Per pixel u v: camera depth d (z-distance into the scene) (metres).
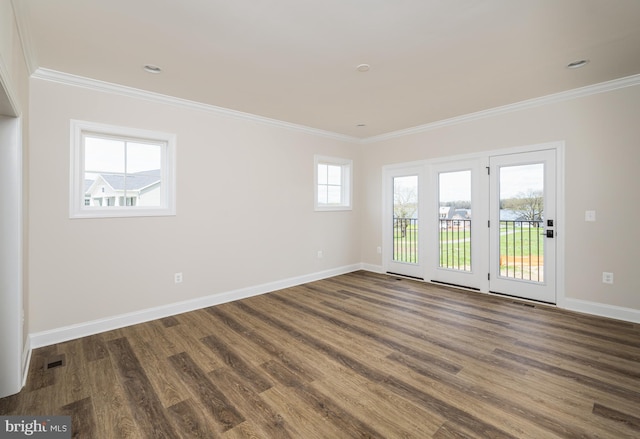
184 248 3.66
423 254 5.04
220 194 3.97
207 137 3.84
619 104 3.24
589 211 3.46
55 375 2.30
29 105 2.70
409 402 1.98
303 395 2.06
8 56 1.68
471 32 2.28
